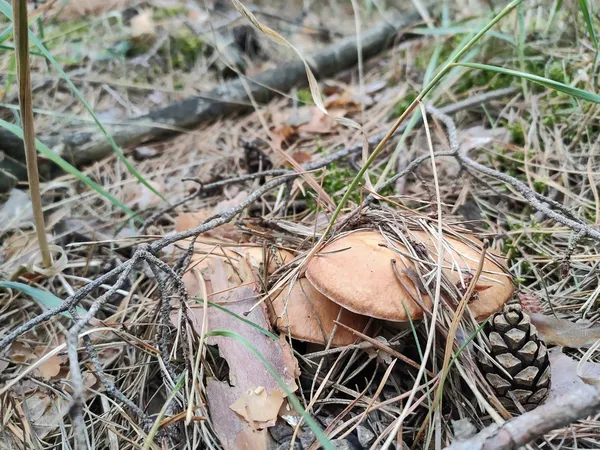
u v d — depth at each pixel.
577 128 0.36
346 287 0.20
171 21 0.63
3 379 0.23
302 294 0.22
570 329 0.23
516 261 0.29
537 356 0.20
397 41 0.58
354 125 0.24
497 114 0.41
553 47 0.43
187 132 0.47
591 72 0.36
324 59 0.54
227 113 0.49
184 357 0.22
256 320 0.22
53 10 0.58
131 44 0.58
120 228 0.34
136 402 0.23
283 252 0.26
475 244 0.24
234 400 0.20
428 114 0.39
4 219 0.35
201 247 0.28
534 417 0.16
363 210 0.25
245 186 0.38
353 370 0.23
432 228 0.23
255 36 0.62
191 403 0.19
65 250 0.32
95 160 0.43
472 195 0.34
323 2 0.78
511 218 0.32
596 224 0.28
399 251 0.21
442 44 0.50
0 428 0.21
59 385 0.24
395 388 0.22
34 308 0.28
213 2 0.70
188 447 0.20
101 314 0.28
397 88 0.48
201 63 0.58
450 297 0.21
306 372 0.22
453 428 0.19
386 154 0.39
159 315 0.25
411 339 0.23
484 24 0.46
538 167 0.34
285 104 0.50
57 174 0.41
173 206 0.31
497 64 0.44
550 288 0.27
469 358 0.20
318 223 0.29
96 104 0.50
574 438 0.19
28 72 0.20
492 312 0.20
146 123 0.45
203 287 0.24
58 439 0.22
